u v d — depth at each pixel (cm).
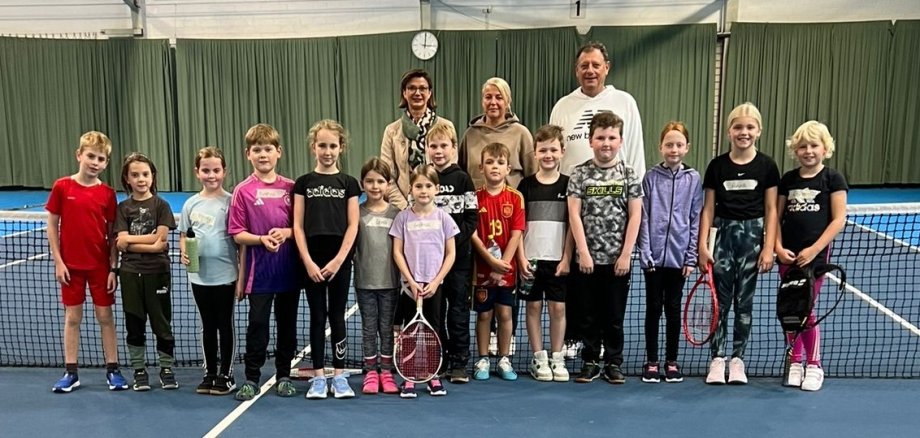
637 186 364
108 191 368
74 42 1333
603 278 373
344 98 1343
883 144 1284
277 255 351
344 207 354
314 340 357
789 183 365
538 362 383
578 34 1287
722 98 1295
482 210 375
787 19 1268
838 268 363
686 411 337
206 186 360
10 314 505
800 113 1281
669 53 1277
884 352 419
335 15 1332
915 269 629
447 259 358
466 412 337
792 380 369
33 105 1358
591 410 339
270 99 1352
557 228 373
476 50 1309
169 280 369
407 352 354
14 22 1341
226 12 1334
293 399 354
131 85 1345
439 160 367
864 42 1251
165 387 366
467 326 375
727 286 373
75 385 369
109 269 367
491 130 407
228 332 361
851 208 438
